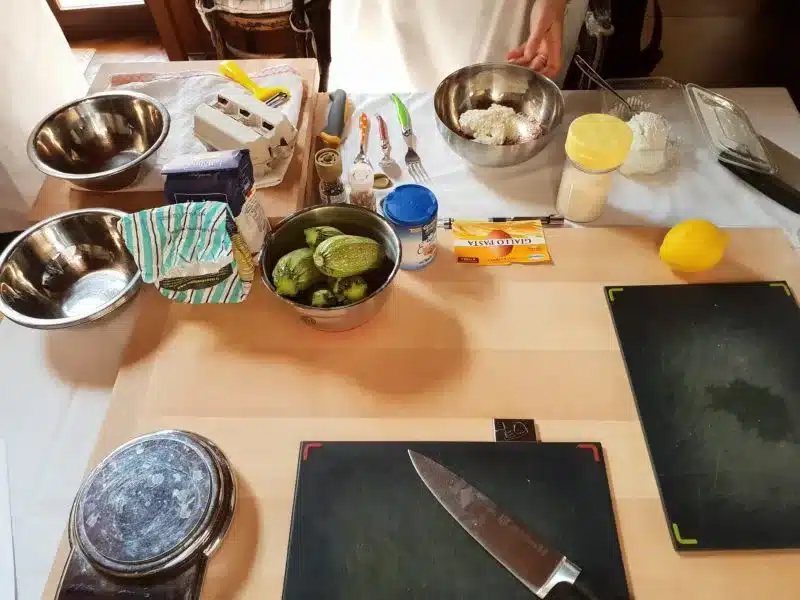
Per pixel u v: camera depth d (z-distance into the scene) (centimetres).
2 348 84
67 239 92
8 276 86
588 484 68
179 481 66
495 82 112
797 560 63
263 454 72
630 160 101
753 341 80
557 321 83
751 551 64
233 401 76
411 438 72
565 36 143
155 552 61
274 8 183
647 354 79
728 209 98
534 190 102
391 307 85
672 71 162
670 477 69
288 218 80
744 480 68
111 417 75
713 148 103
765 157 103
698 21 151
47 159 99
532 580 60
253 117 95
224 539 65
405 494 68
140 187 98
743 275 88
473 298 86
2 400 79
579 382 77
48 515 70
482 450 71
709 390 75
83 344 85
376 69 158
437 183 103
